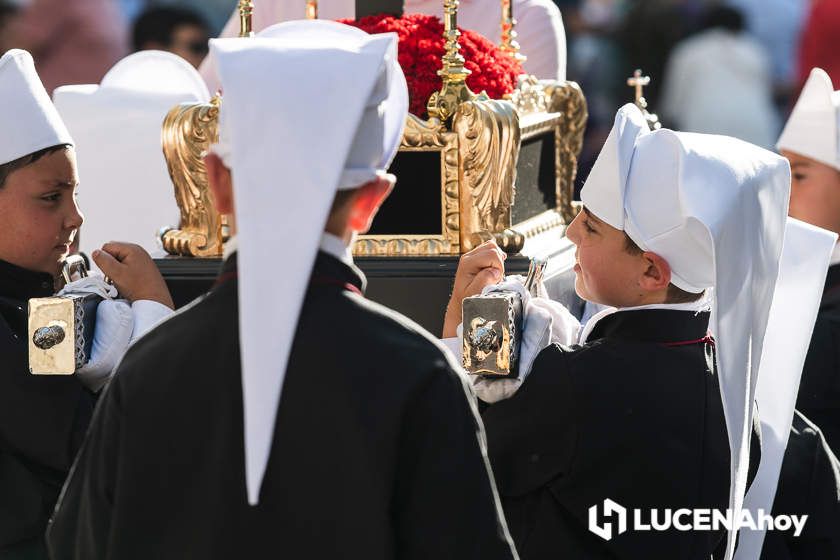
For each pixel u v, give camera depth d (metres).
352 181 5.43
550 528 6.71
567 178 9.39
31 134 7.30
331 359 5.30
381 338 5.39
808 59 19.95
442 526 5.26
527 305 6.87
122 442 5.46
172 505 5.36
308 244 5.06
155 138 9.42
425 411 5.29
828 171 10.41
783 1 19.97
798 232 7.71
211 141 7.95
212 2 19.22
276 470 5.26
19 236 7.35
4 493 7.04
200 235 8.09
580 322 9.07
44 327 6.50
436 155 7.73
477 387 6.80
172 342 5.50
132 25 19.22
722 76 20.00
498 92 8.36
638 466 6.63
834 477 7.73
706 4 20.14
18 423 6.93
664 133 6.80
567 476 6.65
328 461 5.24
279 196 5.07
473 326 6.53
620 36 20.27
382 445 5.22
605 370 6.73
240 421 5.29
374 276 7.70
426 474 5.26
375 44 5.44
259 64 5.24
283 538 5.26
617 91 20.33
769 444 7.49
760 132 20.12
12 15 18.92
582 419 6.62
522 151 8.45
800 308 7.65
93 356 6.85
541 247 8.50
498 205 7.79
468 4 11.44
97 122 9.47
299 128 5.12
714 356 7.11
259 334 5.04
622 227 6.94
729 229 6.59
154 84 9.73
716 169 6.65
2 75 7.32
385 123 5.63
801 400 9.57
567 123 9.34
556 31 11.42
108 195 9.46
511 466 6.74
